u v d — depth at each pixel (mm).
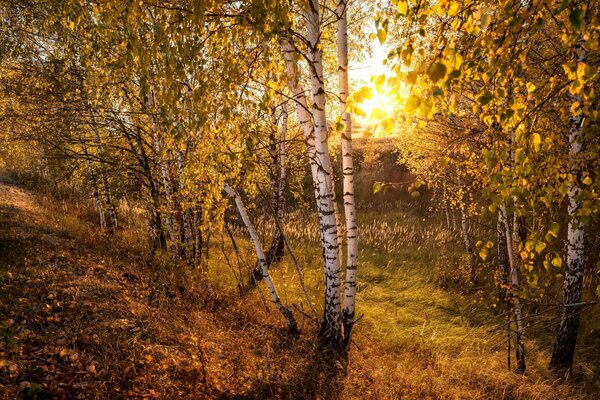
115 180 9664
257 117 5016
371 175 25547
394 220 20031
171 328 5684
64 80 9055
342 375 5578
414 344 8070
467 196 12445
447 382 6254
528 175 2746
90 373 4039
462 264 12891
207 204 7023
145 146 10289
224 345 5801
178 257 9312
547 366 7219
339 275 6250
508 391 6266
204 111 4098
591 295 9914
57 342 4391
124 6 3867
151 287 7309
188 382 4531
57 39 8586
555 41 5566
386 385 5730
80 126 9773
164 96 4027
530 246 2984
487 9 2273
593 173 2828
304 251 14023
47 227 9578
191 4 3938
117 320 5383
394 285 11953
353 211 6105
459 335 8742
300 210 21234
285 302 8969
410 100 1892
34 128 9242
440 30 2682
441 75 1885
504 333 8531
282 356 5957
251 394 4660
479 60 2598
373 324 8883
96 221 13781
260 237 12414
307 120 5922
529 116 2701
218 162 5742
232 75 3969
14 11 9203
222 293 8227
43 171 14141
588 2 2146
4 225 8594
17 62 9312
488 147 5359
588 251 10172
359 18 9938
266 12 3615
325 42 8836
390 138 31297
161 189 9555
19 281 5719
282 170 11648
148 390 4117
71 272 6672
